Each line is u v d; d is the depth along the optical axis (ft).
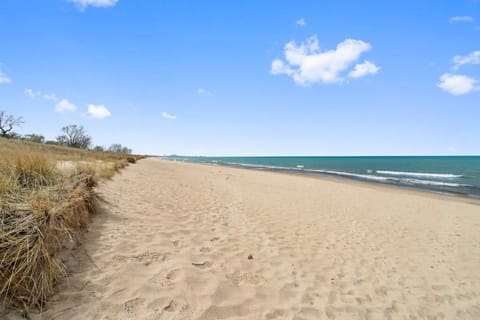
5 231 7.68
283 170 111.96
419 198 38.50
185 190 28.99
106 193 18.76
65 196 11.52
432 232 20.86
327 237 17.22
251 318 7.89
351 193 40.14
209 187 34.88
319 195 36.37
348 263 13.33
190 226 15.51
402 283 11.89
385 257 14.73
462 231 21.81
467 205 34.96
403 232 20.24
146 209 17.33
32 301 6.68
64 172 15.61
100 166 27.76
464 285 12.35
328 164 189.47
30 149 17.38
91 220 12.94
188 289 8.75
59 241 9.24
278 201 29.07
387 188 53.47
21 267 6.80
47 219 8.89
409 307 10.02
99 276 8.57
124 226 13.39
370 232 19.38
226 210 21.49
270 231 17.06
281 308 8.67
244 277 10.37
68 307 6.94
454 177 86.94
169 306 7.73
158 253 11.00
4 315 6.15
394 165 170.81
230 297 8.79
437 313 9.85
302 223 20.17
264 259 12.39
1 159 13.37
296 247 14.65
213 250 12.52
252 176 62.18
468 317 9.78
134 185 26.18
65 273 8.14
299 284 10.48
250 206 24.59
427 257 15.40
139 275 9.08
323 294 10.00
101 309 7.11
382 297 10.46
